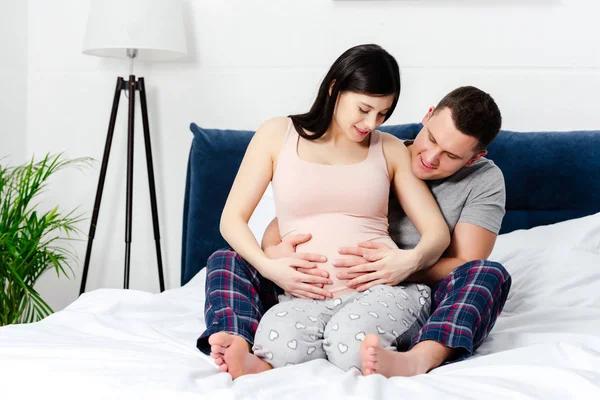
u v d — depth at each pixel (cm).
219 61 281
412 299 151
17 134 289
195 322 171
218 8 279
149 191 281
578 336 148
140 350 138
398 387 116
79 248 296
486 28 262
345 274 151
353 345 132
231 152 258
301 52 275
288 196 159
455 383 119
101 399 111
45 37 292
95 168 292
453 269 161
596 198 236
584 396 112
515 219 240
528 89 262
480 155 164
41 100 294
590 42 257
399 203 173
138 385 112
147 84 287
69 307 186
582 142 239
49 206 296
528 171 240
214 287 150
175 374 119
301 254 152
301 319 139
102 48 256
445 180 173
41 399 114
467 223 168
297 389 115
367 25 270
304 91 276
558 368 120
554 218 238
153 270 294
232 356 126
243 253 156
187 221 269
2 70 279
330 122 160
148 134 270
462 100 155
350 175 158
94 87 290
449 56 265
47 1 290
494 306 146
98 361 126
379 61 151
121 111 288
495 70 263
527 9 260
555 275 192
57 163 293
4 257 231
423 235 159
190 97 285
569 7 257
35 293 229
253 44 278
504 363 131
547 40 259
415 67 267
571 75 259
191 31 282
